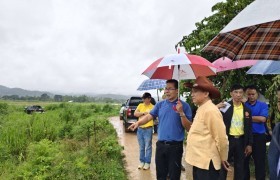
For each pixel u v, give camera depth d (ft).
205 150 13.41
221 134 13.11
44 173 26.68
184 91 30.71
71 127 56.70
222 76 31.27
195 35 33.65
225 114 18.88
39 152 32.58
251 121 18.70
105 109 129.08
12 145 43.70
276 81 23.44
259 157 19.48
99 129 53.52
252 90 19.65
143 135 27.86
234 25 7.19
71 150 39.47
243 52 12.14
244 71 28.68
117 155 32.73
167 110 17.08
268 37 11.50
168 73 19.16
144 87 27.73
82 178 24.58
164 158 17.24
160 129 17.28
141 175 26.50
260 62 17.92
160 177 17.39
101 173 25.67
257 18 6.77
